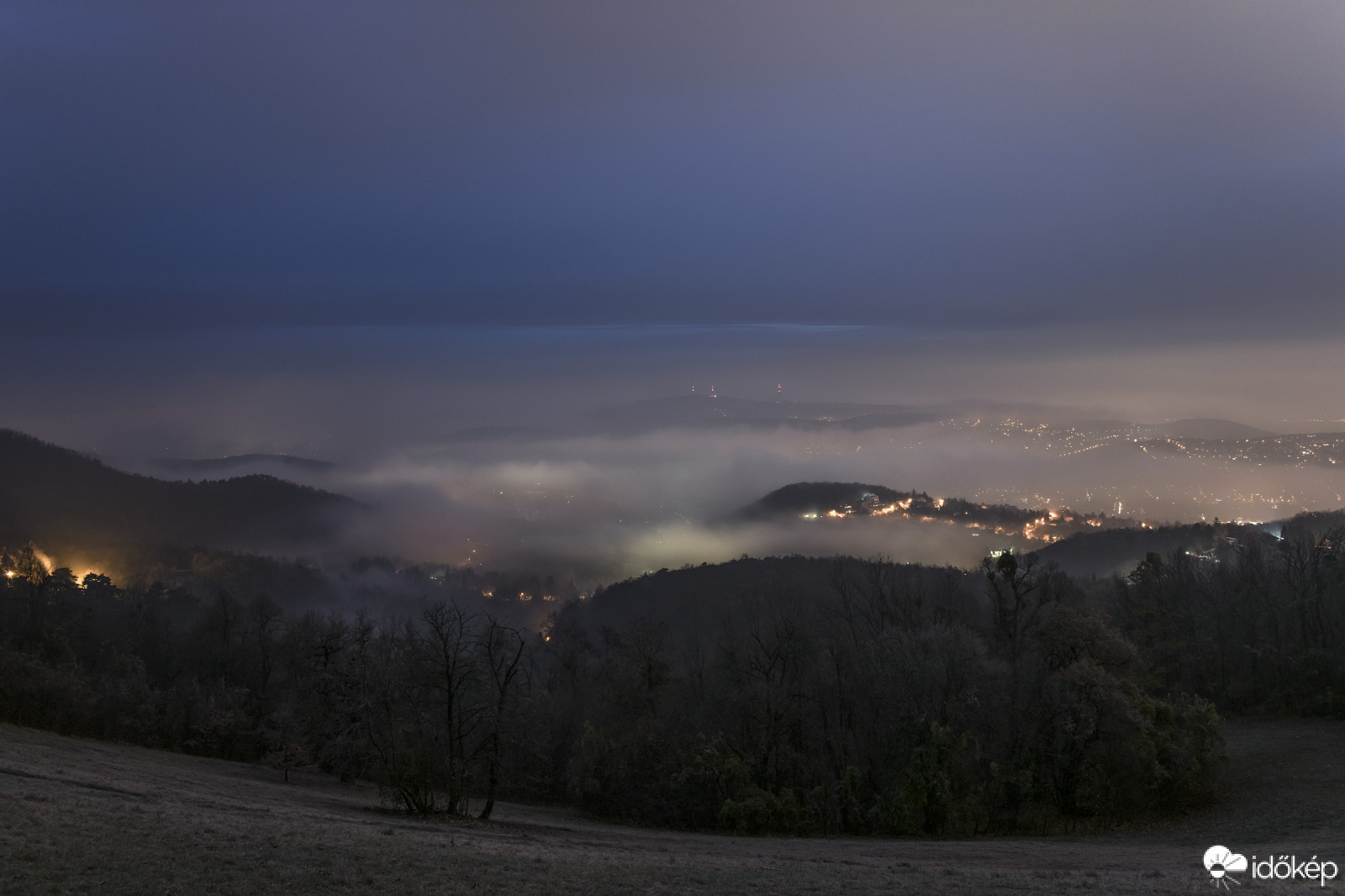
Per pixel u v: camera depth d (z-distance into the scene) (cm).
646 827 5588
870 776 5791
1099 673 5619
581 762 6028
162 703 8269
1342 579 8138
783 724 6125
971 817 5297
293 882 2252
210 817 3033
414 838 3119
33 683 6719
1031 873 3069
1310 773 5462
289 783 5934
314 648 6162
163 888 2092
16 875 2042
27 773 3562
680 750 6059
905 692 5878
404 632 7044
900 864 3356
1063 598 7506
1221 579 9081
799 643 6544
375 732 4666
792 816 5450
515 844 3419
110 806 2895
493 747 4744
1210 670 8262
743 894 2528
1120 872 3139
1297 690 7538
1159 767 5250
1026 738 5762
